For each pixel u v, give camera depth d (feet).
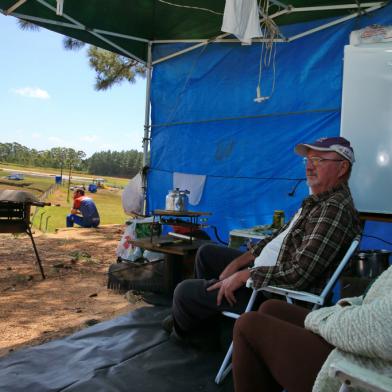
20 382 7.23
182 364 8.13
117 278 13.74
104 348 8.78
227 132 16.81
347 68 10.66
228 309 7.68
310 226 7.00
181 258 12.84
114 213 54.03
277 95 15.34
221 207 16.94
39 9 15.16
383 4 12.68
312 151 7.60
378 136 10.29
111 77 32.45
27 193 14.92
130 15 15.93
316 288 6.93
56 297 12.91
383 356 3.50
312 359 4.40
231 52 16.70
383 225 12.71
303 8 13.39
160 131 19.21
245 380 4.87
